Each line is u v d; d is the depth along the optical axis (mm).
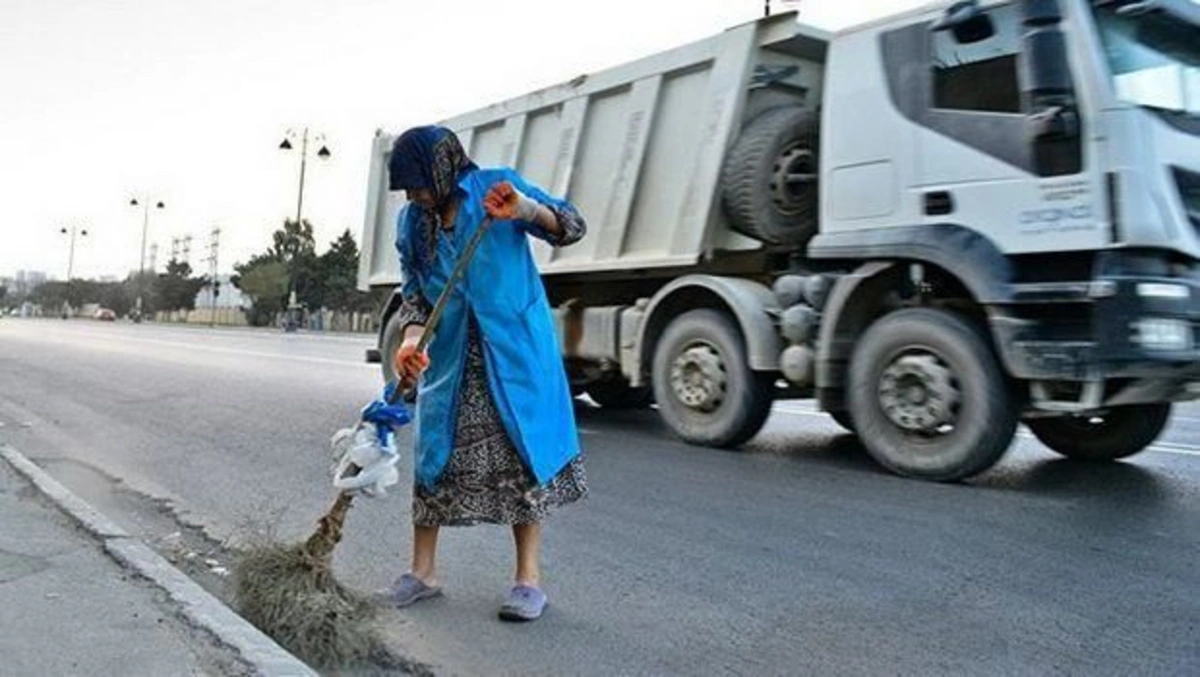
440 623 3771
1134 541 4840
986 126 5973
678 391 7992
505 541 4910
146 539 5078
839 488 6145
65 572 3775
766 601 4008
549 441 3650
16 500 4980
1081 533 4992
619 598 4059
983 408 5969
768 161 7543
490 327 3582
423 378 3764
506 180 3631
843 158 6809
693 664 3377
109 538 4238
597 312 9172
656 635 3648
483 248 3568
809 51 7945
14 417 9703
